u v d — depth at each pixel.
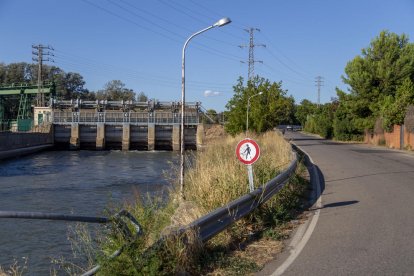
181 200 10.02
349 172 19.09
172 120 70.56
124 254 5.48
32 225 14.57
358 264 6.46
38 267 10.35
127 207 7.41
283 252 7.18
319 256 6.91
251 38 62.66
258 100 43.44
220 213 7.28
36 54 80.62
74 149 68.94
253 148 9.84
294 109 139.88
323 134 67.62
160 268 5.59
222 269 6.28
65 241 12.59
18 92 82.81
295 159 17.95
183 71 12.71
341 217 9.86
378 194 12.93
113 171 35.28
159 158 50.97
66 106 76.44
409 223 9.09
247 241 7.83
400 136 39.00
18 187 25.62
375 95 48.16
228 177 10.09
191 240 6.33
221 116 76.75
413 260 6.61
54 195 22.44
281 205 10.23
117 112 71.31
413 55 46.06
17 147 52.34
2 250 11.80
